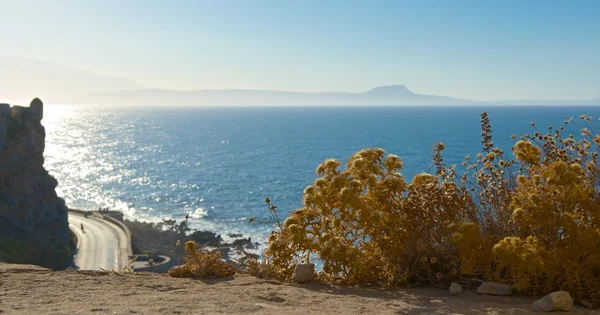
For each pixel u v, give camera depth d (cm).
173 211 9750
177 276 637
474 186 691
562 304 496
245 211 9288
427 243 627
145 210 9925
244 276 652
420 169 11031
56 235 6844
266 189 11625
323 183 647
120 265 5738
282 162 16512
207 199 10744
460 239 584
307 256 657
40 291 516
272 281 624
